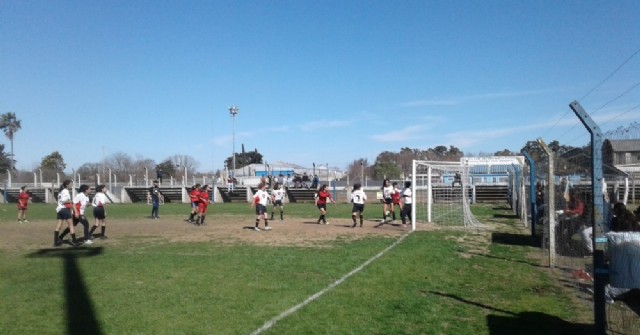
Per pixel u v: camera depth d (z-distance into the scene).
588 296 8.84
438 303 8.30
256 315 7.48
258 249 14.40
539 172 16.80
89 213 31.62
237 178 54.38
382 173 57.97
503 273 10.91
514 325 7.16
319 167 58.38
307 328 6.88
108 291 8.99
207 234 18.64
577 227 10.89
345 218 26.08
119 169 72.44
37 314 7.53
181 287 9.30
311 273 10.66
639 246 6.81
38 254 13.64
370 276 10.37
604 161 8.63
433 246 14.95
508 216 26.64
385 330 6.84
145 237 17.73
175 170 69.44
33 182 54.59
